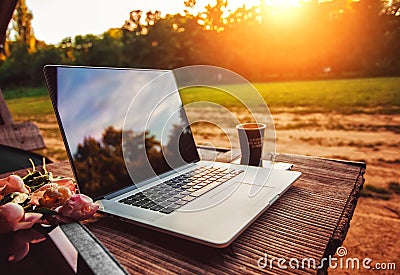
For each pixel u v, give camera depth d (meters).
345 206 0.64
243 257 0.46
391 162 2.18
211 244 0.46
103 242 0.51
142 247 0.49
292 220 0.58
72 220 0.51
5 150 1.37
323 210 0.62
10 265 0.44
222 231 0.49
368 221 1.64
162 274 0.42
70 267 0.39
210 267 0.43
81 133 0.68
